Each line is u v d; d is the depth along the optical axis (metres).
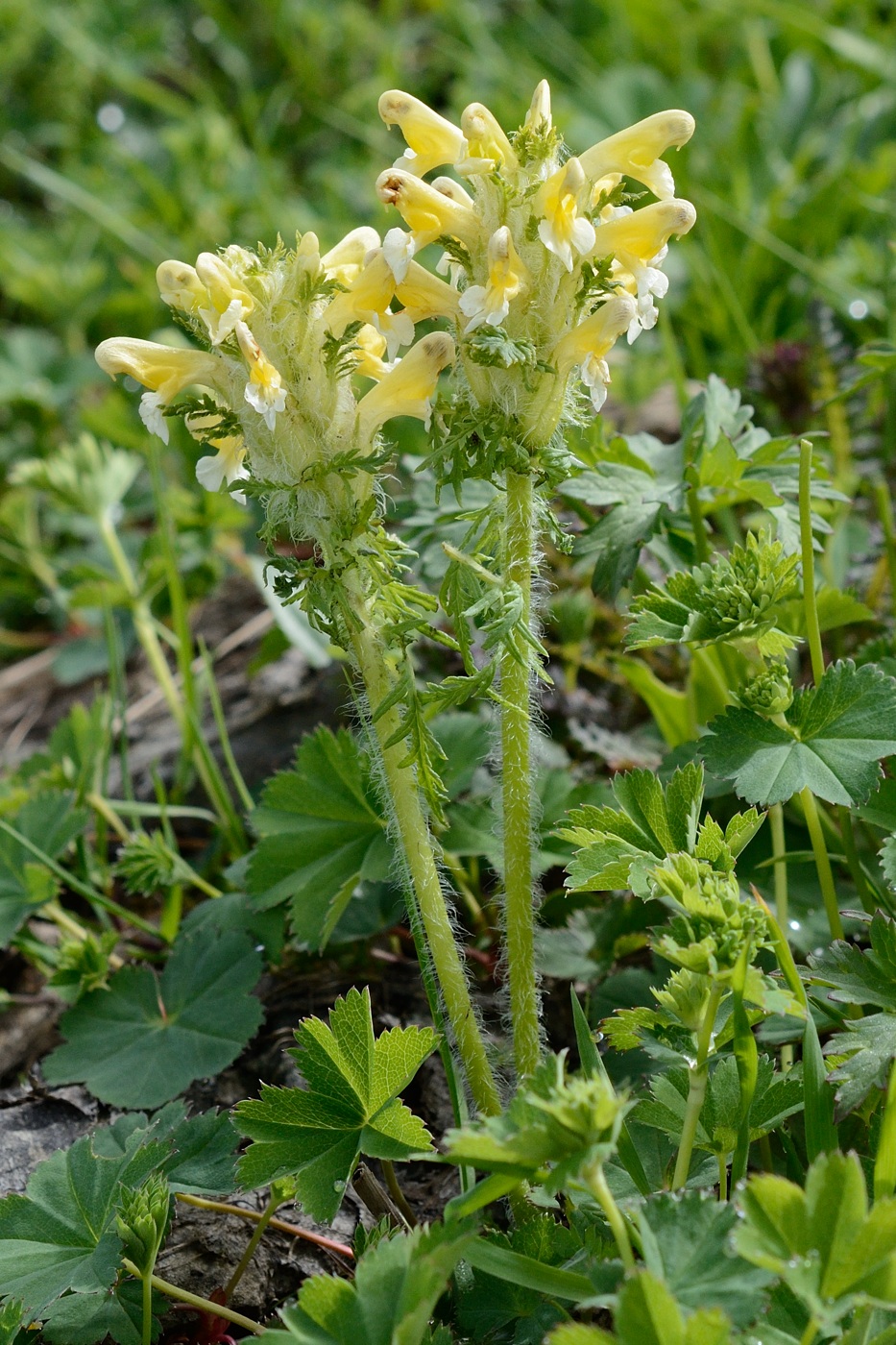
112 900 0.56
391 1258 0.37
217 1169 0.41
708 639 0.42
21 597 0.84
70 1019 0.48
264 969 0.51
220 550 0.74
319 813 0.48
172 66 1.24
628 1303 0.34
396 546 0.39
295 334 0.38
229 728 0.63
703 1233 0.36
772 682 0.41
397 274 0.38
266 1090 0.40
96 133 1.22
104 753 0.58
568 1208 0.41
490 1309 0.39
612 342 0.38
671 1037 0.40
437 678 0.55
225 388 0.39
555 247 0.37
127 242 0.97
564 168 0.37
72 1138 0.47
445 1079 0.46
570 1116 0.35
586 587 0.58
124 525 0.85
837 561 0.55
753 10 1.03
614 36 1.13
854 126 0.88
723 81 1.08
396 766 0.40
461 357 0.39
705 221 0.83
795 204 0.87
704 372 0.75
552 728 0.55
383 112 0.39
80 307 0.98
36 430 0.91
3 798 0.55
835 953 0.40
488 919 0.50
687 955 0.37
